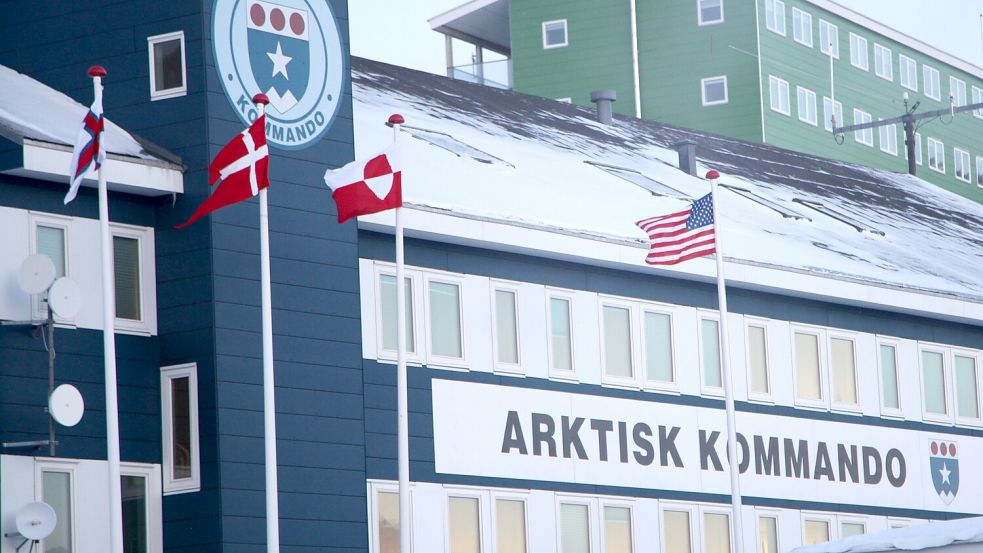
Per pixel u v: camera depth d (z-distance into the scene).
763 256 54.84
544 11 98.75
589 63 97.75
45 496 39.97
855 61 105.56
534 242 48.41
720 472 52.97
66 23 44.88
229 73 43.25
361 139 49.91
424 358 46.31
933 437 59.75
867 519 56.97
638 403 51.19
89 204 41.66
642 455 50.97
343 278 44.28
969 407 61.34
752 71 96.06
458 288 47.50
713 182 46.28
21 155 39.78
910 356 59.66
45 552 39.84
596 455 49.81
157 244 42.66
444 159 51.34
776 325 55.72
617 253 50.38
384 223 45.09
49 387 40.12
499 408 47.72
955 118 115.12
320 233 44.06
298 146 44.09
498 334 48.19
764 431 54.56
